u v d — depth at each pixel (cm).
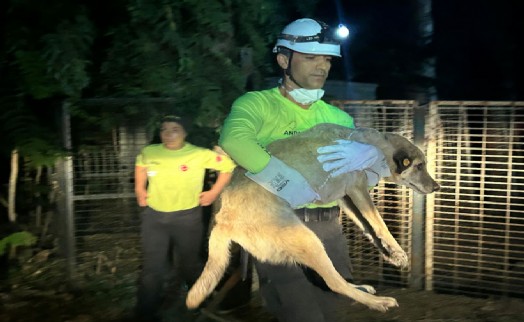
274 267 352
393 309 548
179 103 619
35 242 672
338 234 379
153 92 666
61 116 604
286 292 352
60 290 605
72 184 614
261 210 340
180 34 656
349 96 934
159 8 636
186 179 508
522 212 540
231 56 678
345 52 1299
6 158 737
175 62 658
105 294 592
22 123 624
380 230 359
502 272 576
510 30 1352
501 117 541
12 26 664
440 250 575
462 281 587
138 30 661
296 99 365
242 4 685
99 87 722
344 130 368
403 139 377
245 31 693
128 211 632
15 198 727
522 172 548
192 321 524
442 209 570
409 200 575
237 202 348
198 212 522
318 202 362
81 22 646
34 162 607
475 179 561
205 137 615
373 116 566
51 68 613
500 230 548
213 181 604
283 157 348
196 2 630
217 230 359
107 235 634
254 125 347
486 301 564
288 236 336
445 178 558
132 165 626
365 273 599
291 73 360
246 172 352
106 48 724
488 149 540
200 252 533
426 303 560
